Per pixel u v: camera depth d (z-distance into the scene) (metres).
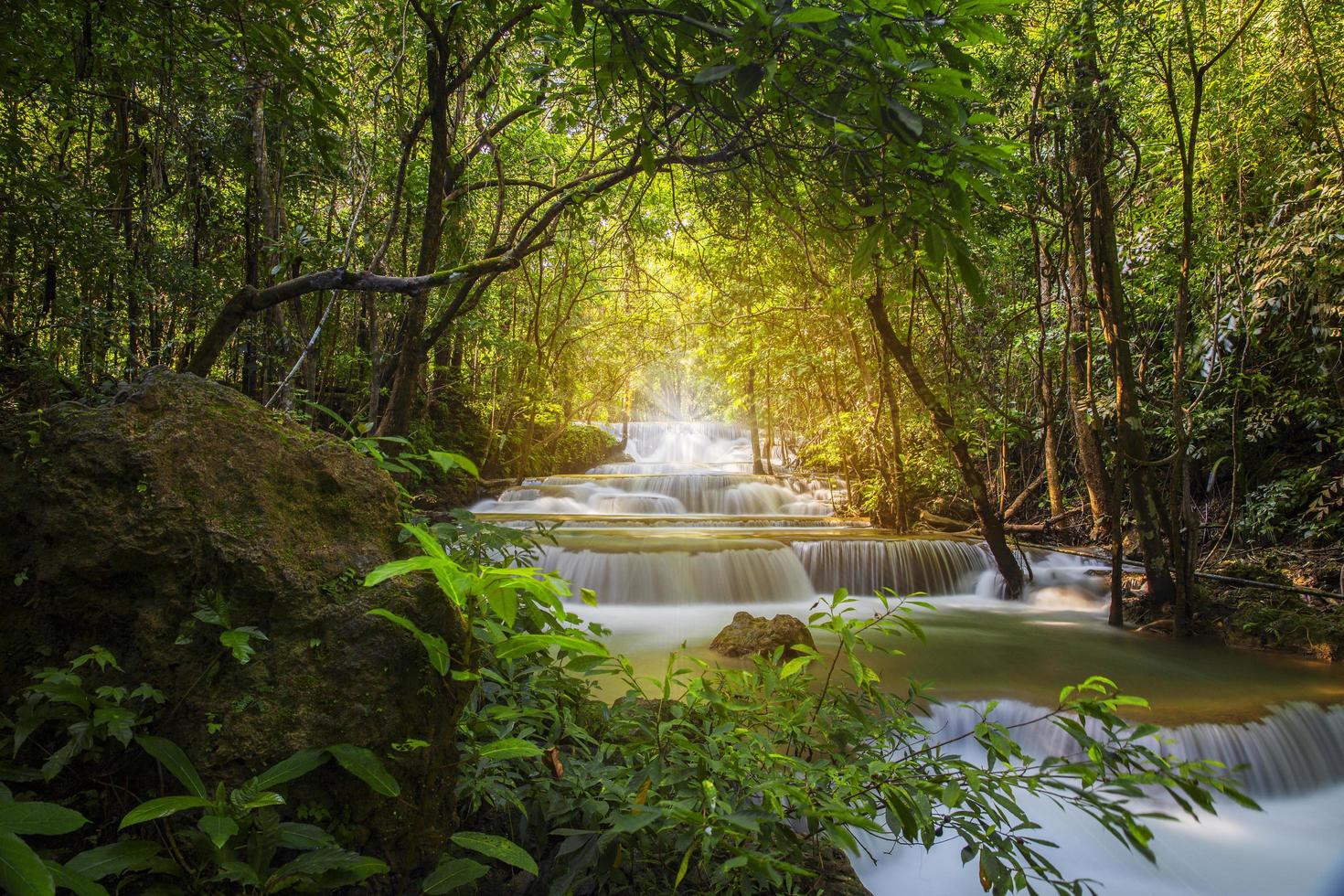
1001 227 6.44
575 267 10.12
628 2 1.55
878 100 1.28
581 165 5.66
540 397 13.72
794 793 1.35
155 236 5.50
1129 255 7.54
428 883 1.11
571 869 1.31
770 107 1.72
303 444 1.49
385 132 5.07
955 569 8.85
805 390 14.05
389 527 1.52
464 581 1.08
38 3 2.71
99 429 1.27
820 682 4.26
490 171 6.80
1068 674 5.27
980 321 8.87
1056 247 8.32
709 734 1.62
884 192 1.58
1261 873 3.33
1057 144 6.12
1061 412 9.87
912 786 1.50
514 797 1.40
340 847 1.10
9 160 3.47
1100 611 7.55
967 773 1.48
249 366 6.02
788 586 8.29
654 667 5.04
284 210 5.70
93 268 4.30
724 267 8.66
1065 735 4.13
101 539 1.18
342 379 9.04
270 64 2.56
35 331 4.12
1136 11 5.32
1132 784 1.36
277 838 1.05
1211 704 4.61
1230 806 3.80
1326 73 6.99
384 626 1.29
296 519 1.37
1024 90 6.01
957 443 7.83
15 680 1.16
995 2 1.26
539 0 2.53
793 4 1.17
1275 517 8.03
